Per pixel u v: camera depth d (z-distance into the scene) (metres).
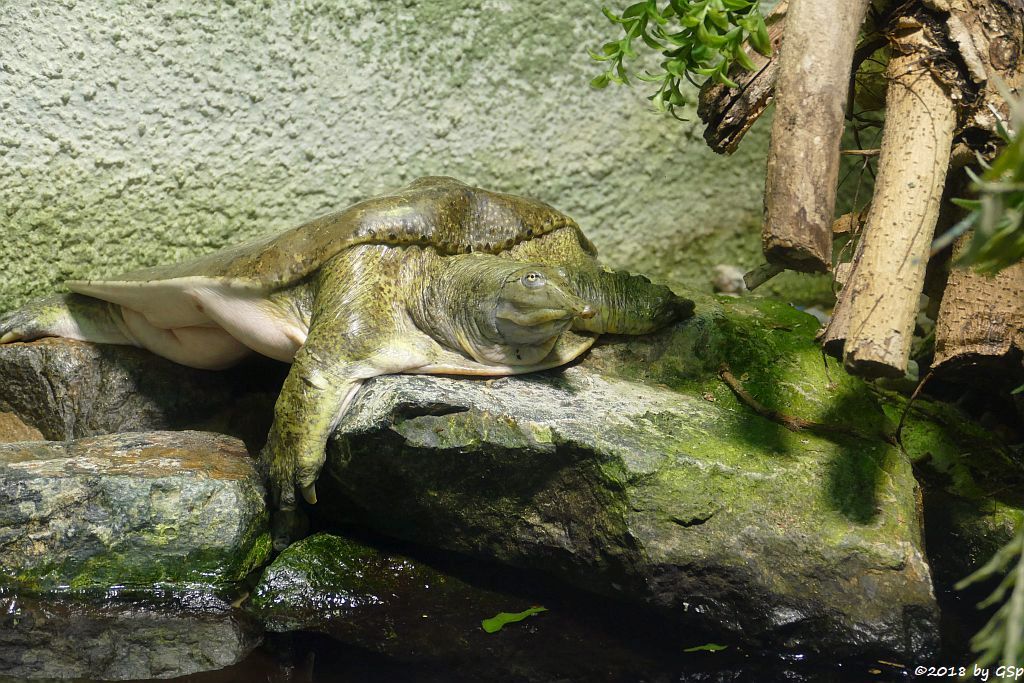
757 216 6.56
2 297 5.57
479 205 4.93
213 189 5.75
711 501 3.86
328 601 4.04
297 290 4.54
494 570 4.31
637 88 6.25
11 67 5.31
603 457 3.89
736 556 3.80
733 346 4.96
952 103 3.85
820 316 6.40
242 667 3.55
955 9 3.92
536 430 3.96
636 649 3.80
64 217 5.55
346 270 4.40
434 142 6.05
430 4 5.84
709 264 6.61
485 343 4.35
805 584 3.78
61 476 4.05
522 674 3.58
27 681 3.38
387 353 4.26
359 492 4.22
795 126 3.57
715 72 3.82
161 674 3.47
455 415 3.99
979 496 4.56
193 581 4.03
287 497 4.16
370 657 3.67
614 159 6.33
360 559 4.26
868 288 3.48
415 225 4.54
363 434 3.95
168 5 5.47
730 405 4.71
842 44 3.61
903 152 3.76
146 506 4.03
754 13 3.68
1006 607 2.55
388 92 5.90
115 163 5.57
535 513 4.08
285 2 5.64
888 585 3.76
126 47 5.46
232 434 5.11
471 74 6.00
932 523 4.52
